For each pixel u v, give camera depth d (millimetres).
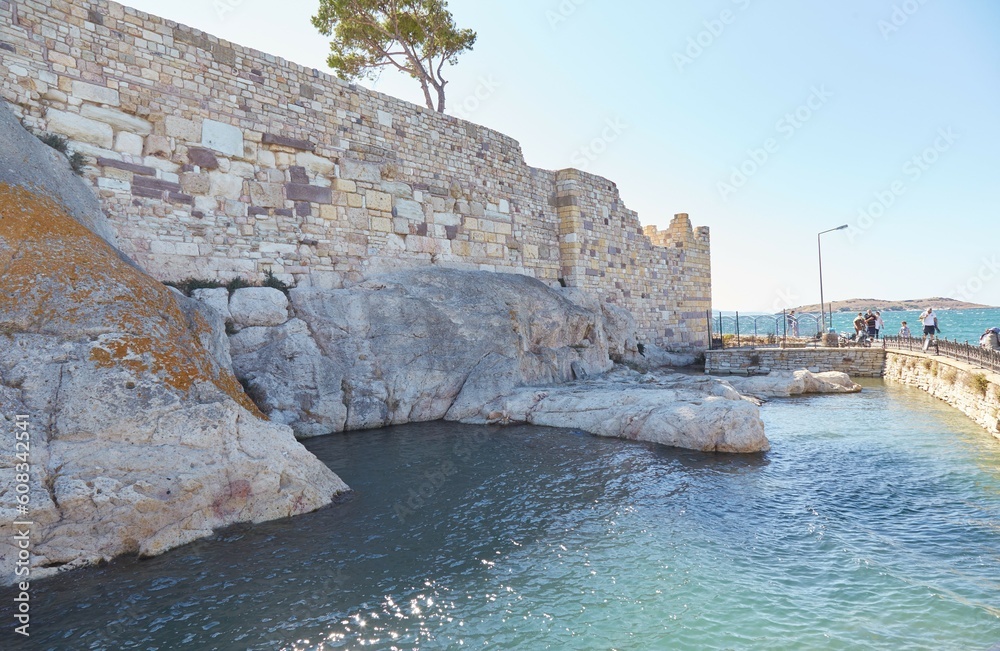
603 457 13281
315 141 17281
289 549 8305
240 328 14648
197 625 6348
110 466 7844
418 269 19328
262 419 10188
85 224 10953
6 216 9086
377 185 18828
